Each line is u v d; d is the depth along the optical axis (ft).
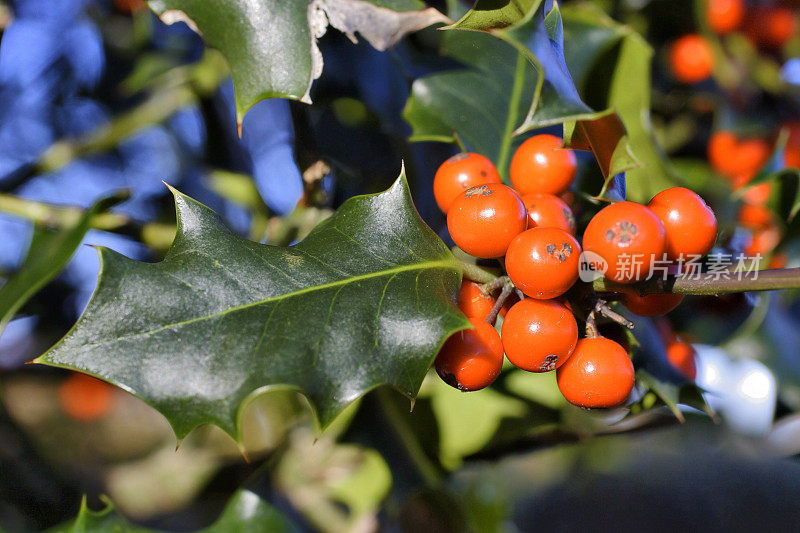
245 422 1.10
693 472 3.21
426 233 0.79
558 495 2.96
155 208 1.31
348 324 0.75
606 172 0.80
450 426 0.99
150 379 0.73
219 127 1.15
